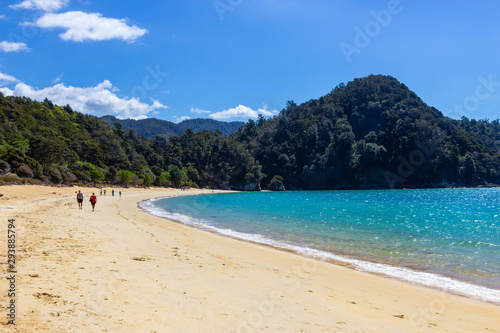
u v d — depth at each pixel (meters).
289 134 155.88
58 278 6.60
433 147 124.69
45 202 30.25
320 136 150.38
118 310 5.29
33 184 50.34
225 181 136.88
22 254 8.41
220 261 11.00
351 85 168.50
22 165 53.03
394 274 11.05
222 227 22.89
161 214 30.89
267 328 5.32
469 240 19.20
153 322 4.98
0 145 59.22
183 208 40.97
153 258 9.99
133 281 7.08
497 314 7.49
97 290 6.16
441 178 125.25
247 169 140.25
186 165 134.75
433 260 13.38
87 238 12.24
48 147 61.88
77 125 107.88
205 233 19.12
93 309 5.18
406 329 6.04
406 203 59.78
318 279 9.69
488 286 9.80
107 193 62.28
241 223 25.66
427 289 9.40
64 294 5.68
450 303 8.18
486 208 49.16
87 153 89.44
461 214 39.62
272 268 10.76
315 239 18.23
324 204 55.31
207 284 7.68
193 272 8.73
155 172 116.69
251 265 10.91
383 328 5.95
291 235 19.59
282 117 159.50
